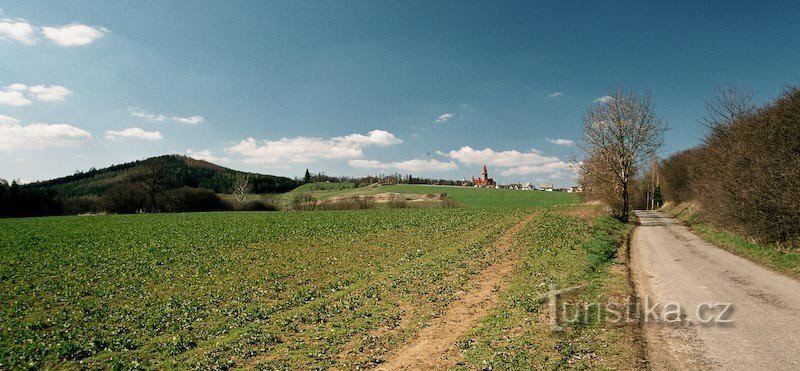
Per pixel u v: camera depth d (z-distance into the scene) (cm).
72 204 9750
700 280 1656
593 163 4878
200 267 2577
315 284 2086
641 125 4756
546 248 2589
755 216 2389
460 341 1120
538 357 967
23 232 4541
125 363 1146
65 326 1484
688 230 3834
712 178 3472
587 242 2705
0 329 1470
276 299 1827
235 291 1988
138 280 2252
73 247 3438
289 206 10581
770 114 2700
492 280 1869
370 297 1723
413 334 1235
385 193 13662
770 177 2300
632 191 5212
